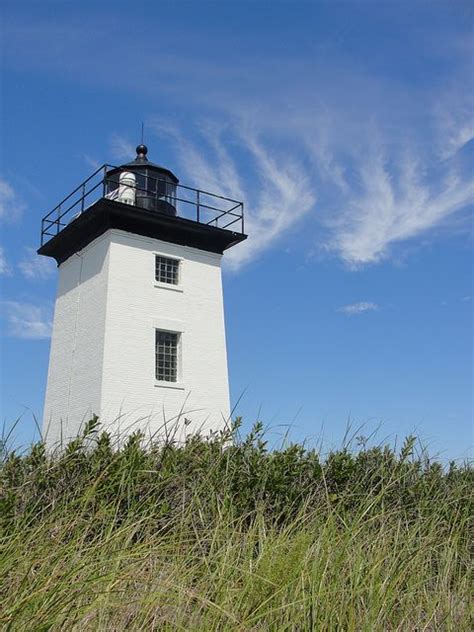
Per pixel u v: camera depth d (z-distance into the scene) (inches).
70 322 1019.3
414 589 215.5
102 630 164.7
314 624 180.9
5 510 237.9
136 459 290.7
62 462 279.4
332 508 284.4
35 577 172.4
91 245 1006.4
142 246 989.2
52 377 1030.4
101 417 877.2
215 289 1054.4
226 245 1080.8
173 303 995.9
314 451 335.3
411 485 327.9
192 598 194.9
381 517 272.2
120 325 933.2
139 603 177.0
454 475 354.0
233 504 288.7
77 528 217.8
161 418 927.7
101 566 185.9
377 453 342.6
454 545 257.1
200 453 320.5
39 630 148.7
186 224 1009.5
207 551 239.9
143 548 217.0
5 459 272.1
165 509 259.0
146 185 1064.2
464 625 209.6
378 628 188.7
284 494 305.0
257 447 331.3
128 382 916.6
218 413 989.8
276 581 193.9
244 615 181.3
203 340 1011.3
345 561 212.4
